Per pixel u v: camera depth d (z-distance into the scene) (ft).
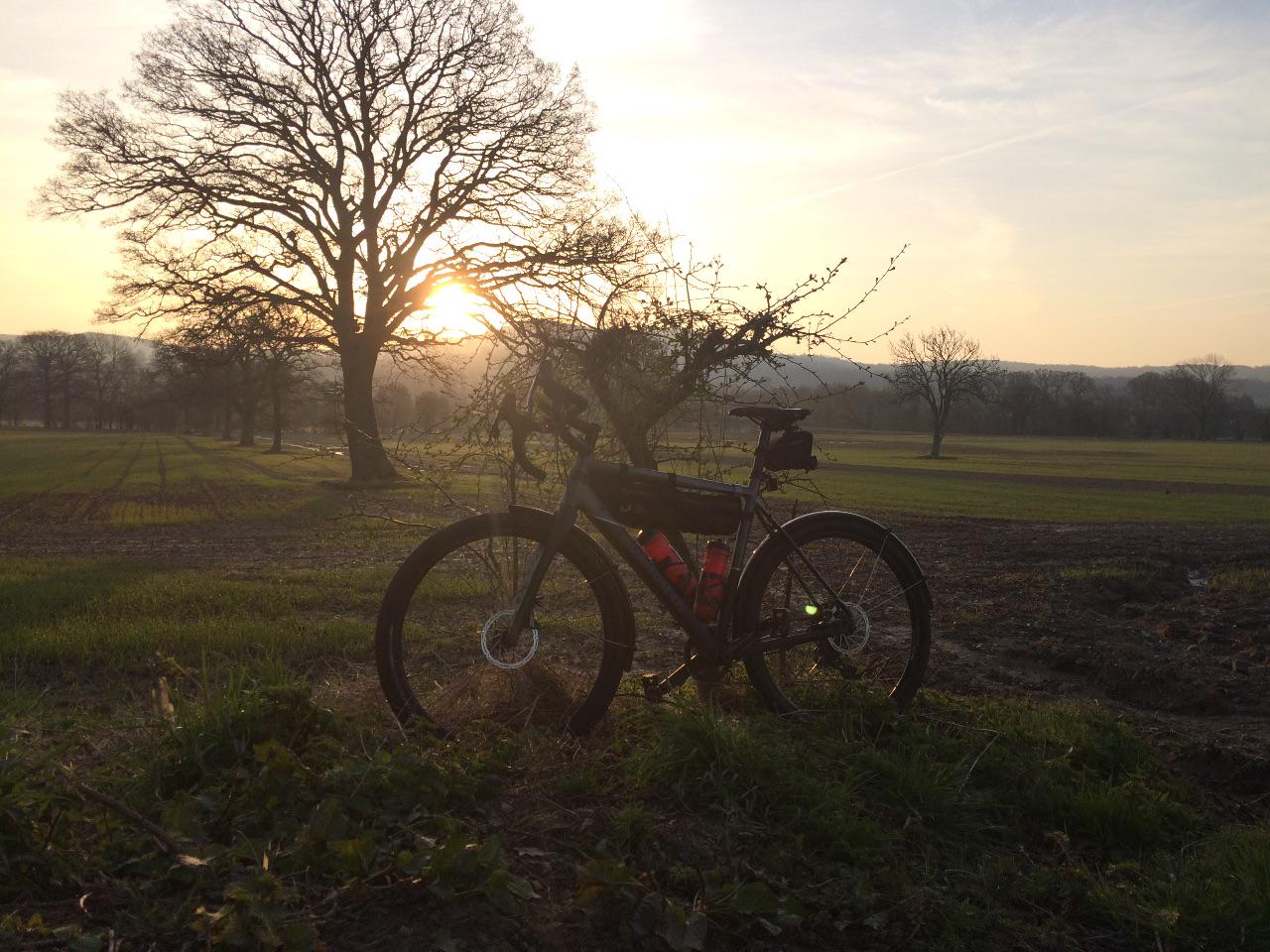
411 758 9.36
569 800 9.78
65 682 16.88
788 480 14.46
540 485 13.21
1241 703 16.81
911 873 9.15
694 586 12.34
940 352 217.97
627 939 7.66
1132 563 35.68
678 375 13.58
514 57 91.09
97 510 72.79
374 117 93.40
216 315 89.40
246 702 10.09
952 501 84.43
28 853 7.43
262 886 7.14
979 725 13.20
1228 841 10.33
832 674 13.30
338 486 103.09
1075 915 8.92
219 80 89.04
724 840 9.15
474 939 7.34
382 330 63.41
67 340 418.92
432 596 12.13
